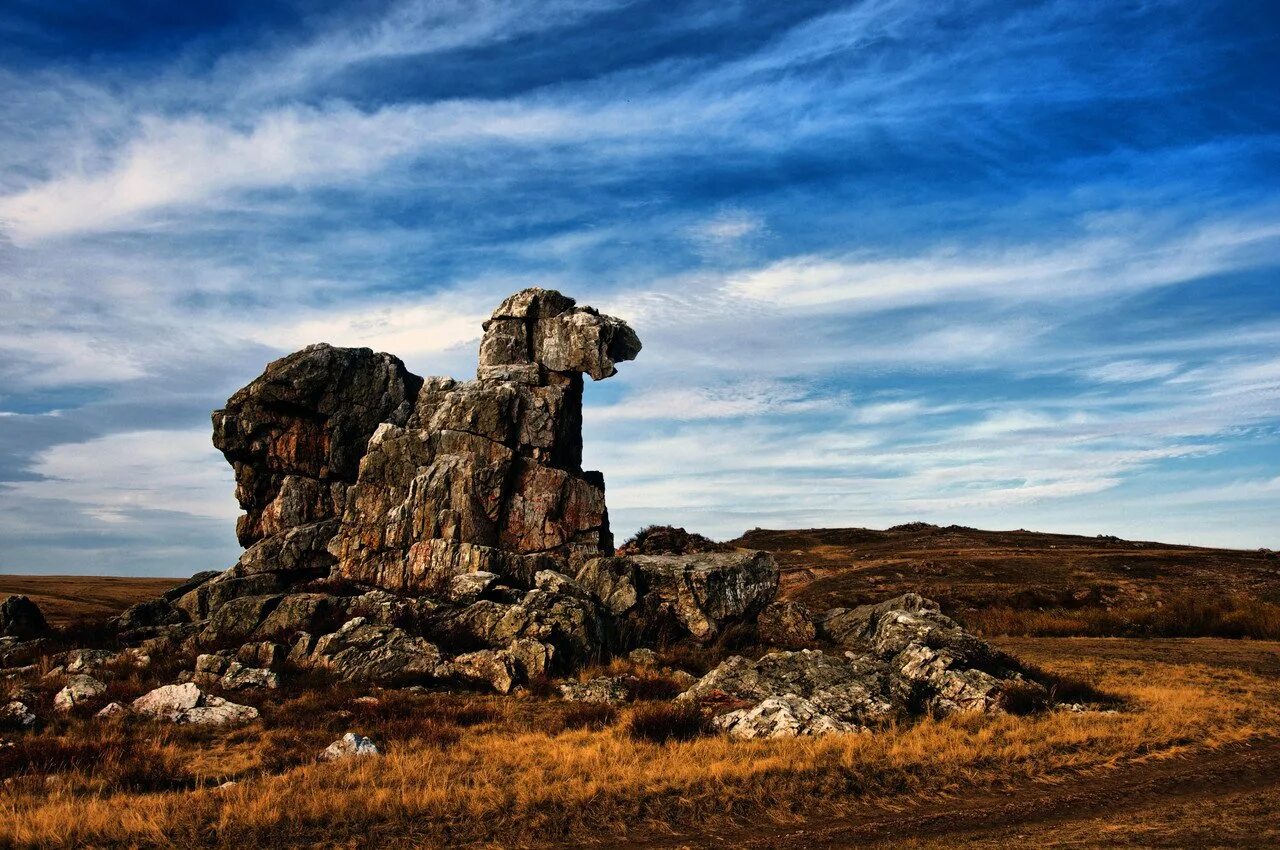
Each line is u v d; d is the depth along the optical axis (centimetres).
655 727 2391
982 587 7488
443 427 4647
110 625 4341
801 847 1579
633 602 4056
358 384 4966
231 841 1584
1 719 2588
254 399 4844
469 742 2347
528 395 4762
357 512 4556
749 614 4284
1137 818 1694
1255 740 2295
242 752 2323
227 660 3466
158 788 1998
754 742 2261
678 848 1578
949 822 1706
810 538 12238
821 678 2828
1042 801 1831
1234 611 5312
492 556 4244
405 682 3234
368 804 1733
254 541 4950
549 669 3328
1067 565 8406
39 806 1767
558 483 4622
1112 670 3469
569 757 2095
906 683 2788
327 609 3972
